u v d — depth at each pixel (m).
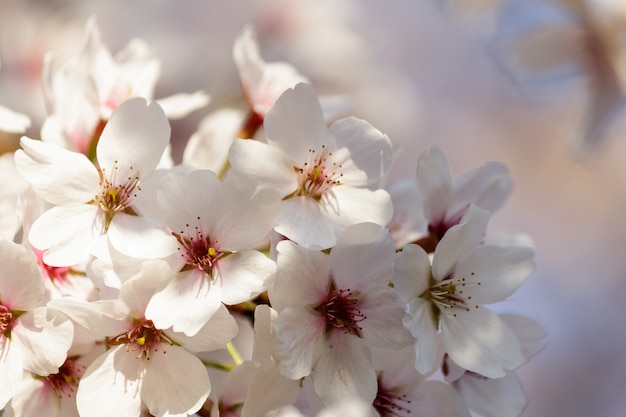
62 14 0.55
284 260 0.38
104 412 0.37
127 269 0.37
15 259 0.37
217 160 0.43
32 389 0.38
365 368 0.38
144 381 0.38
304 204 0.39
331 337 0.38
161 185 0.38
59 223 0.38
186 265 0.38
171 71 0.55
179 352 0.38
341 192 0.39
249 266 0.38
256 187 0.38
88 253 0.38
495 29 0.48
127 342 0.38
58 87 0.41
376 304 0.38
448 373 0.40
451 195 0.41
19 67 0.54
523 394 0.41
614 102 0.46
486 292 0.40
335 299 0.38
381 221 0.39
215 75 0.55
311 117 0.39
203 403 0.38
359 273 0.38
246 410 0.38
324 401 0.38
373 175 0.39
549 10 0.47
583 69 0.46
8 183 0.39
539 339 0.40
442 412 0.39
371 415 0.38
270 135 0.39
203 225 0.38
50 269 0.38
